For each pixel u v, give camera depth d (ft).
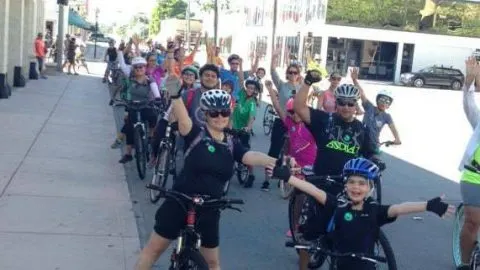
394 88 141.49
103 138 44.04
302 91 20.22
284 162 16.65
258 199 31.76
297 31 175.63
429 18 173.68
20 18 73.00
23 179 30.55
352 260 15.80
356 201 16.20
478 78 21.15
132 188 31.55
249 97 33.78
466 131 68.95
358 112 30.17
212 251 16.10
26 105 58.13
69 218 25.07
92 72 115.24
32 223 24.06
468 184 20.04
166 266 20.84
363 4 168.45
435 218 30.17
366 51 172.65
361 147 20.35
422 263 23.58
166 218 15.72
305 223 18.90
